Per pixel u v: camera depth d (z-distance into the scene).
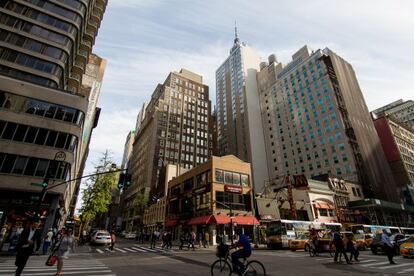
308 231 26.67
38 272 9.46
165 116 97.25
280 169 81.94
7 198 22.19
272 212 39.41
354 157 60.38
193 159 94.94
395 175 70.81
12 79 24.91
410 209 57.12
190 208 40.97
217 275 8.73
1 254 15.14
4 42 32.16
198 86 113.81
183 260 14.64
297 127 79.00
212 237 32.88
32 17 34.97
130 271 10.25
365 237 28.41
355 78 80.12
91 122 68.69
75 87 45.34
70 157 25.53
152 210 64.62
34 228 15.23
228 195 37.09
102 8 54.44
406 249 16.91
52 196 23.89
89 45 48.78
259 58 123.88
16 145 23.19
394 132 78.19
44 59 33.84
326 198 46.16
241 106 104.44
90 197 37.75
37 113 25.11
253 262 8.18
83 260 13.91
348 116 67.00
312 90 76.81
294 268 11.84
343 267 12.30
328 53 77.56
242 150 95.44
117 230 89.44
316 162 69.06
